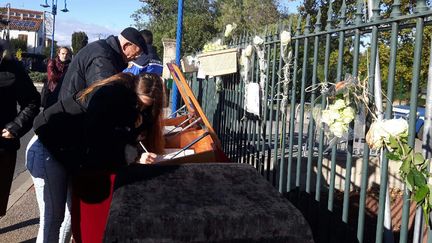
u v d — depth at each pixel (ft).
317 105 9.05
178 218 6.13
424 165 6.68
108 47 11.91
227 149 19.25
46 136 10.80
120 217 6.11
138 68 17.90
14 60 12.41
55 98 11.97
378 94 8.49
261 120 14.42
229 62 16.89
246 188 7.20
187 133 14.03
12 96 12.36
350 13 14.26
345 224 9.21
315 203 10.43
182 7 28.22
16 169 25.14
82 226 9.99
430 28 14.03
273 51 13.42
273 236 6.22
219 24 85.56
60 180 11.02
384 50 15.67
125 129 9.79
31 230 15.52
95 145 9.61
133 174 7.50
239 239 6.16
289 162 11.94
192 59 25.90
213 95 22.31
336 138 8.55
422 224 7.16
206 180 7.43
